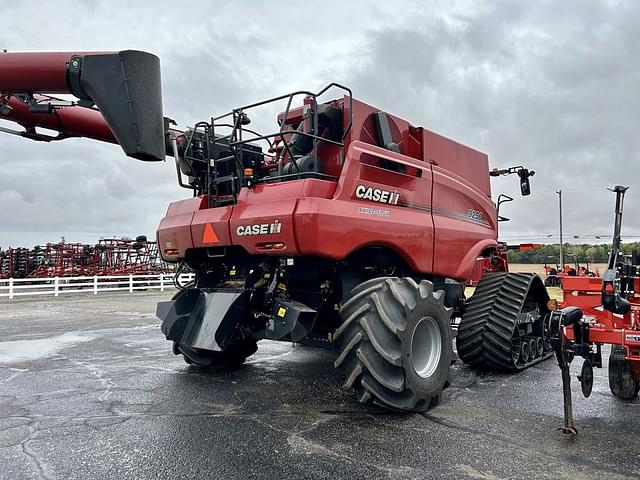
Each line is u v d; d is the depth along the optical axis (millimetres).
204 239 5117
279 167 4930
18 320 11875
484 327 5766
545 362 6523
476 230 6277
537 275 6387
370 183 4773
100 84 3936
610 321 4750
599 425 3852
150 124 4031
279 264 4898
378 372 3941
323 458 3209
